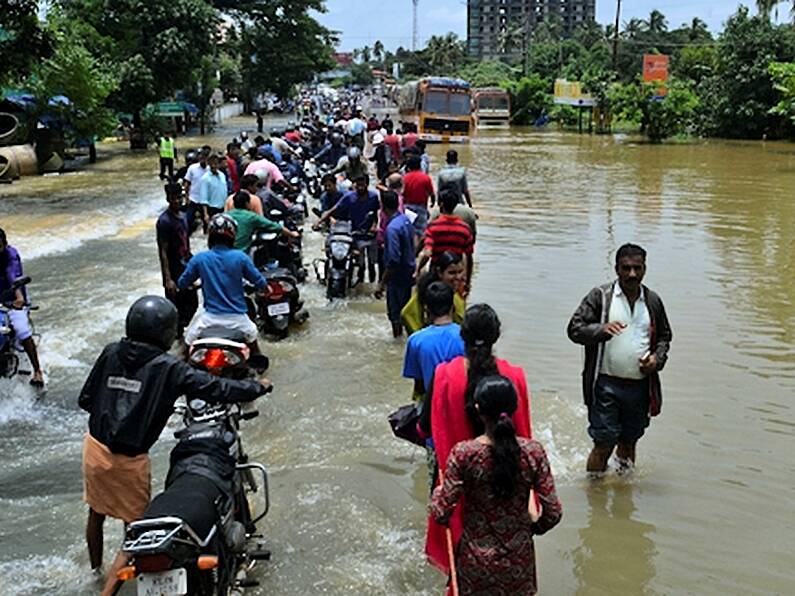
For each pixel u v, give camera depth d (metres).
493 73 102.00
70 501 5.48
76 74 28.98
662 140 49.69
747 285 11.59
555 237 15.36
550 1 166.62
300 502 5.45
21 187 23.95
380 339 9.16
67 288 11.15
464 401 4.04
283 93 62.47
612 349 5.59
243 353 5.96
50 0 21.30
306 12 61.12
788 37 50.34
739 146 45.06
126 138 45.94
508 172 28.42
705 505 5.46
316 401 7.29
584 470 5.96
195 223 14.27
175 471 4.02
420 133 43.25
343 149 19.44
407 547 4.93
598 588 4.52
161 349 4.27
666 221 17.36
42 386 7.46
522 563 3.61
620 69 97.06
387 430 6.68
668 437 6.55
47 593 4.41
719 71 53.62
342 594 4.43
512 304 10.47
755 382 7.78
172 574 3.39
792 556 4.86
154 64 40.06
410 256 8.96
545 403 7.16
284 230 9.30
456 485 3.57
